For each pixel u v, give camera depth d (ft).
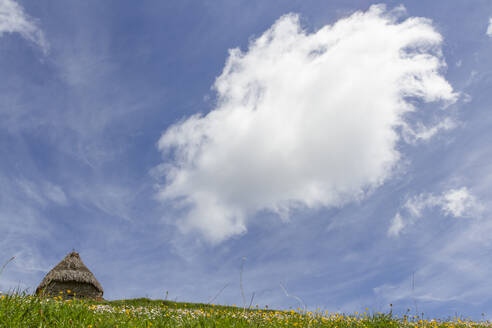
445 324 37.04
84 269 86.12
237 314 26.05
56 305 21.66
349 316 31.65
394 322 30.12
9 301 20.04
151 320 22.77
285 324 26.27
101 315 22.80
